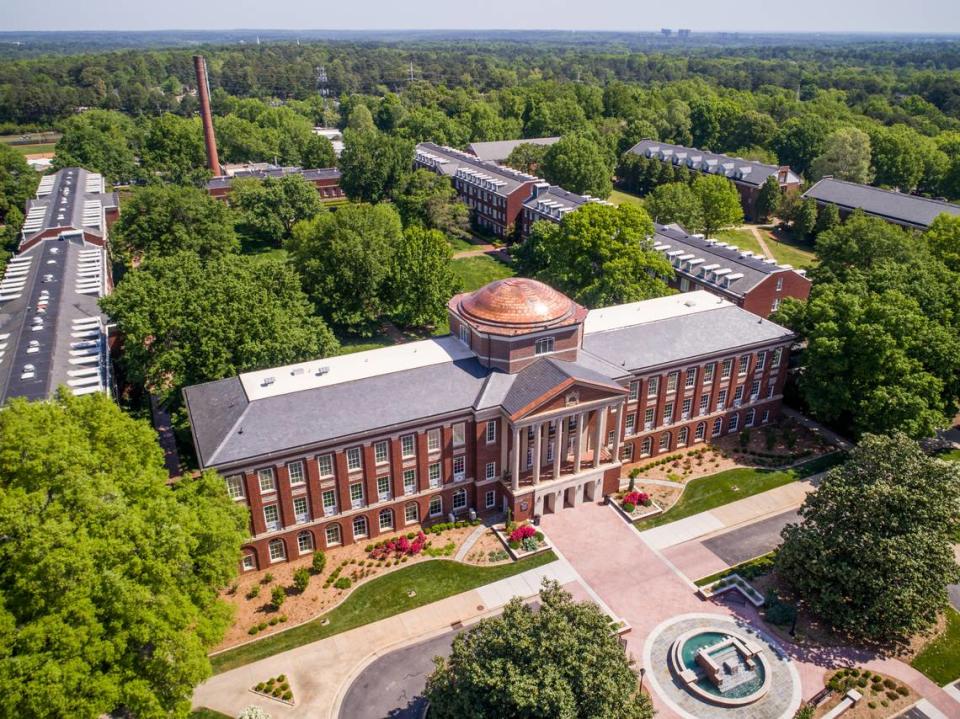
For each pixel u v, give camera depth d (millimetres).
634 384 77500
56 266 106312
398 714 51844
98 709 40844
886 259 102000
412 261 108688
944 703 52500
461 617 60344
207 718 51375
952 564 55000
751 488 77125
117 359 93188
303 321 86312
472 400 68562
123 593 41938
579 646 43062
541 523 71750
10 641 39625
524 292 72000
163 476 56562
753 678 54312
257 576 64875
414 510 70500
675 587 63562
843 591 56750
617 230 105500
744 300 105375
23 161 170375
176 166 189875
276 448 61281
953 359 81000
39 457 45219
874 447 59594
